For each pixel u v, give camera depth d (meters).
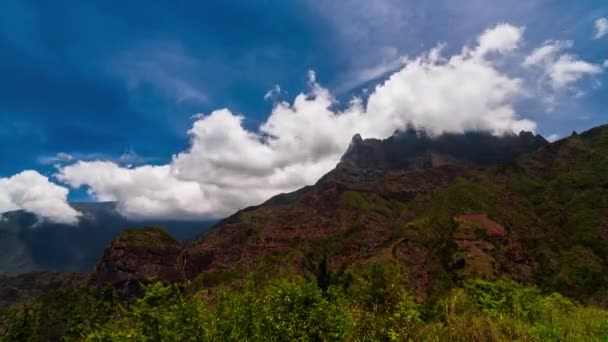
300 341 13.66
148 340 14.31
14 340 96.38
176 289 15.77
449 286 123.50
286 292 14.74
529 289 23.83
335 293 17.16
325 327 14.13
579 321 16.92
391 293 17.53
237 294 15.62
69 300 111.31
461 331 14.53
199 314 14.16
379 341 14.23
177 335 13.80
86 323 37.25
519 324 15.89
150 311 14.59
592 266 144.12
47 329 96.88
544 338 14.20
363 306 17.12
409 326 15.06
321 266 42.44
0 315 110.12
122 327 16.86
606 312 21.34
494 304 21.25
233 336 13.70
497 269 138.12
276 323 13.81
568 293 128.00
